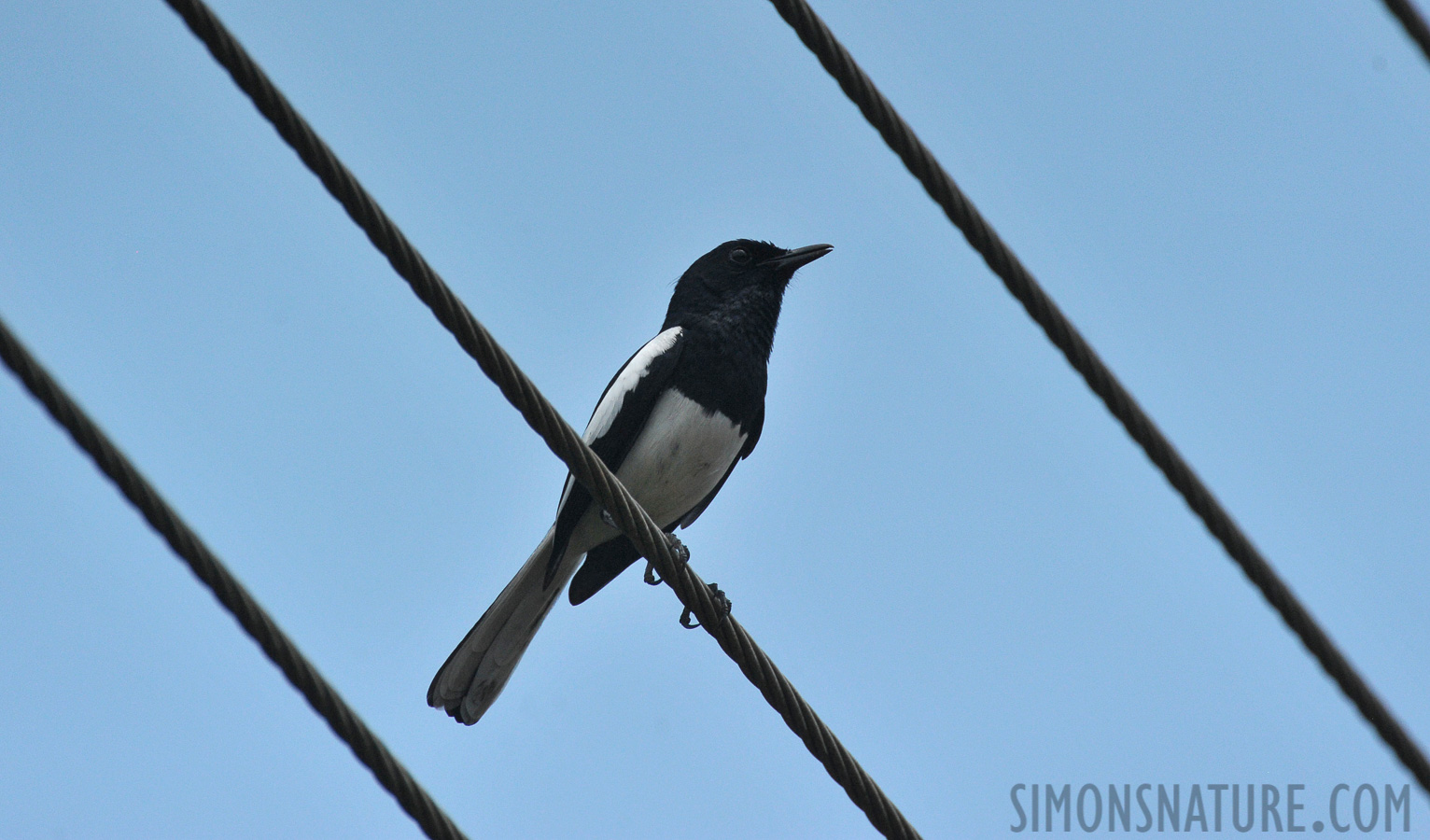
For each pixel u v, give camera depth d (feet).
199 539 26.27
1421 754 36.83
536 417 31.35
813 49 30.68
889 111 31.22
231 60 25.88
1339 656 35.76
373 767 28.14
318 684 27.53
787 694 34.30
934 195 31.71
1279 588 34.83
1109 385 33.01
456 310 29.27
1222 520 34.14
